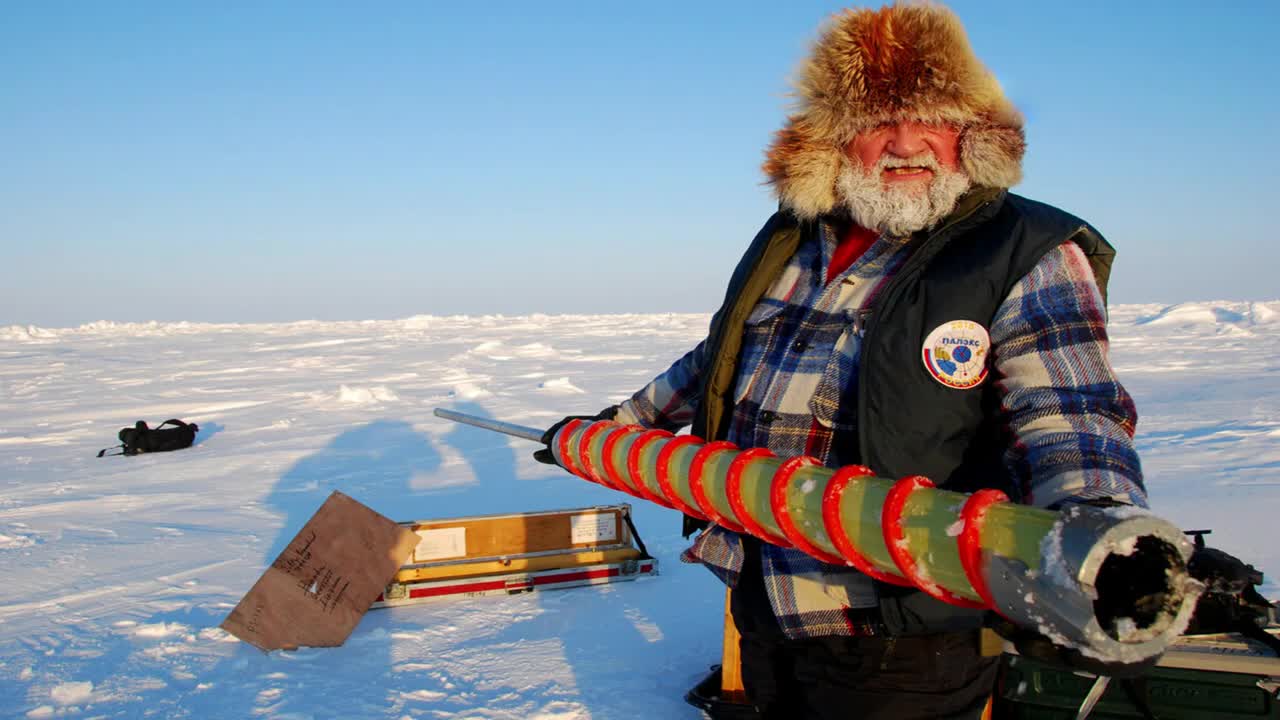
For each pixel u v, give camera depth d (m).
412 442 8.56
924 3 1.51
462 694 2.96
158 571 4.44
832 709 1.46
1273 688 1.97
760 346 1.65
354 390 12.39
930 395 1.36
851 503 1.15
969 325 1.34
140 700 2.95
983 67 1.49
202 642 3.47
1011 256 1.35
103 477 7.15
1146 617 0.85
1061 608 0.85
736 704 2.68
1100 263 1.40
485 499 6.03
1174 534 0.83
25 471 7.52
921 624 1.36
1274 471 6.02
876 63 1.46
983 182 1.45
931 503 1.04
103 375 17.91
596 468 1.92
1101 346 1.24
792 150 1.63
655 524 5.15
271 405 12.05
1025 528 0.91
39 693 3.01
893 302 1.41
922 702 1.40
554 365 18.36
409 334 34.97
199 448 8.53
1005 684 2.19
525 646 3.38
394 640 3.48
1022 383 1.25
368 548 3.74
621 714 2.79
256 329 43.84
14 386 15.99
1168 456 6.78
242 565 4.52
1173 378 12.64
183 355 23.72
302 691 3.01
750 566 1.60
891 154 1.48
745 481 1.38
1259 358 15.62
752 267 1.72
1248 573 0.91
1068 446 1.13
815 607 1.46
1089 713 2.08
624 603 3.86
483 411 10.90
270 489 6.48
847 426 1.47
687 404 2.13
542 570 4.07
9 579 4.33
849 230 1.64
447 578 3.95
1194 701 2.02
